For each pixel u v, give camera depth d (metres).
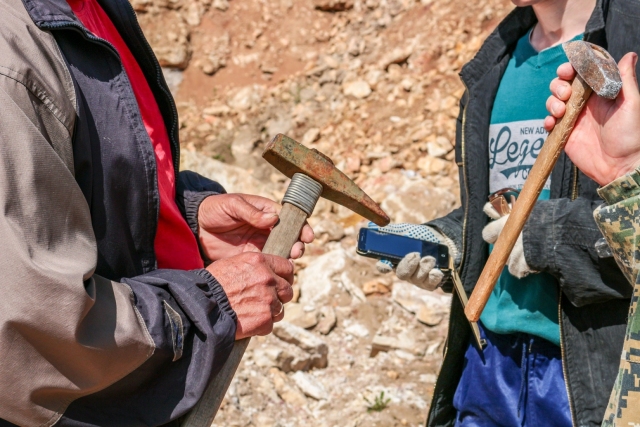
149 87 1.99
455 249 2.43
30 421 1.43
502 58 2.42
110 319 1.47
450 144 5.16
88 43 1.63
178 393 1.57
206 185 2.22
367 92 5.77
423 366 3.81
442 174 5.05
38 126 1.44
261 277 1.66
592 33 2.09
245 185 5.21
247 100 6.03
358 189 1.94
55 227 1.42
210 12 6.56
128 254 1.70
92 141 1.60
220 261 1.69
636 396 1.41
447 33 5.91
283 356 3.76
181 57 6.29
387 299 4.23
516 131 2.33
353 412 3.54
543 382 2.28
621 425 1.42
